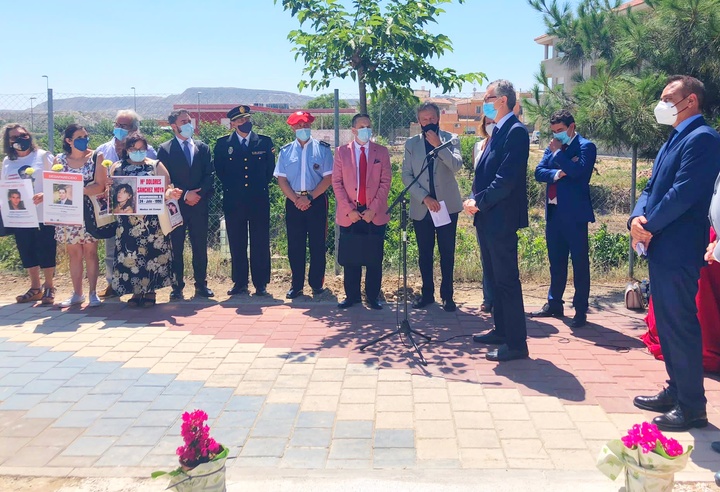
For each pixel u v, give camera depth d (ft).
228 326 22.30
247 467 12.83
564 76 32.73
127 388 16.97
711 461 12.75
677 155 13.60
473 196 18.42
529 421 14.67
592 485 11.87
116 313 24.04
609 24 28.09
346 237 23.73
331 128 34.88
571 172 21.22
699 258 13.82
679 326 13.91
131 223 24.02
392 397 16.11
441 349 19.69
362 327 22.08
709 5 22.43
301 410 15.46
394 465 12.82
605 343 20.07
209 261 30.30
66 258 30.73
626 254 29.66
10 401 16.25
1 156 29.50
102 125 41.14
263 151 25.94
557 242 22.40
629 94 23.36
